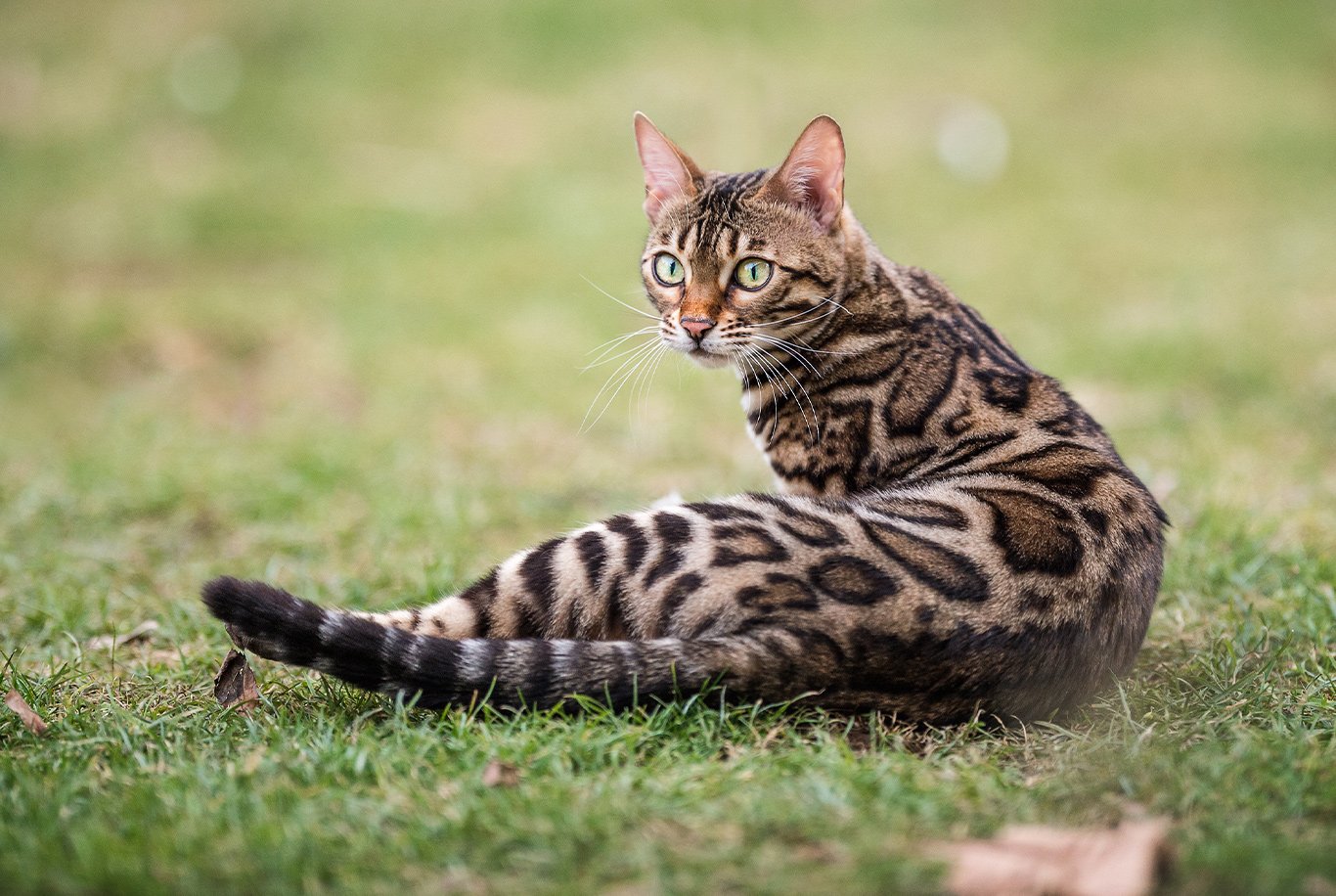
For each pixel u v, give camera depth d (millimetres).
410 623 6055
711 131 22219
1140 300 16406
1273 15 28422
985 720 5668
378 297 16297
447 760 5309
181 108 23453
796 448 7000
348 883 4301
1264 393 12641
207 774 5125
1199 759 5141
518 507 10070
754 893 4168
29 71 24688
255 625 5570
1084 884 4109
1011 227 19578
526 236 18812
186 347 14656
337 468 10852
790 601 5543
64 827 4680
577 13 26750
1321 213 20219
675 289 7375
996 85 25234
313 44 25797
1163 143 23391
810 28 26922
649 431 12164
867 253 7188
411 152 22359
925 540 5711
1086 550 5840
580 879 4332
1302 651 6730
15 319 14938
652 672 5508
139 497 10148
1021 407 6656
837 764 5141
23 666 6863
